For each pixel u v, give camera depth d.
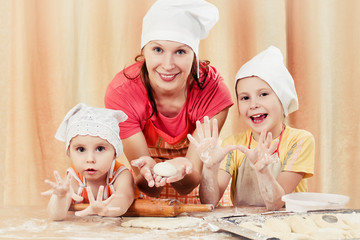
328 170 2.33
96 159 1.12
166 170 1.14
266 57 1.48
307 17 2.24
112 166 1.21
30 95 2.28
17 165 2.29
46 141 2.28
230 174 1.48
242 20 2.26
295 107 1.54
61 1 2.24
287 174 1.40
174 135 1.49
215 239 0.89
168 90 1.32
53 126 2.27
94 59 2.27
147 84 1.40
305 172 1.40
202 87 1.42
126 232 0.95
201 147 1.22
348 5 2.30
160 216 1.11
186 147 1.59
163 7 1.28
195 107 1.43
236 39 2.26
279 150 1.48
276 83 1.44
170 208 1.09
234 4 2.25
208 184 1.31
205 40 2.27
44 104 2.27
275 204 1.24
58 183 1.05
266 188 1.22
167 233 0.94
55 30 2.24
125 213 1.13
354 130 2.33
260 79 1.43
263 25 2.24
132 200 1.13
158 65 1.27
